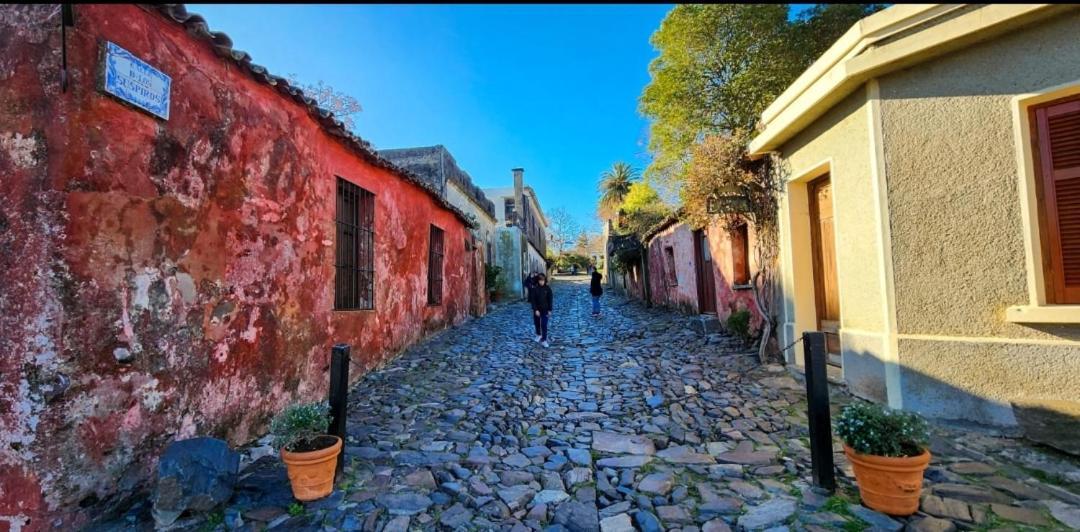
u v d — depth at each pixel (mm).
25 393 2729
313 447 3404
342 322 6344
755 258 7824
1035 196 4023
